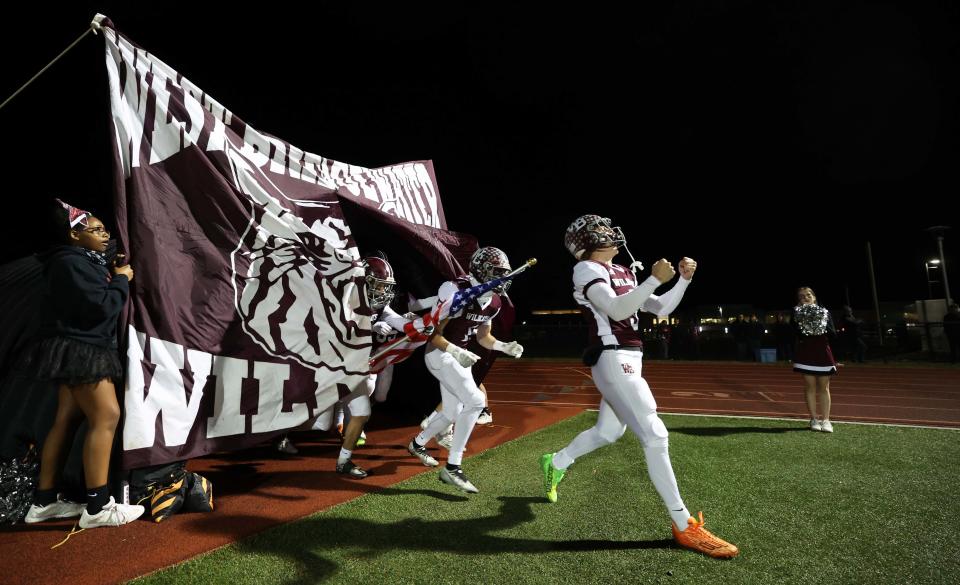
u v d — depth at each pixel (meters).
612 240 3.37
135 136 3.50
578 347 23.86
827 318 6.00
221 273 3.81
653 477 2.95
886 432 5.83
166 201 3.59
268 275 4.06
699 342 21.58
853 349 15.88
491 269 4.51
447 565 2.64
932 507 3.40
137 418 3.27
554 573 2.55
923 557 2.69
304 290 4.22
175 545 2.90
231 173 4.04
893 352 19.19
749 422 6.48
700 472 4.21
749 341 18.66
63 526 3.18
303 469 4.55
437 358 4.20
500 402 8.55
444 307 4.18
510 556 2.73
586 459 4.61
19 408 3.39
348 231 4.75
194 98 4.04
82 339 3.03
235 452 5.20
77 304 2.97
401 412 7.14
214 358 3.69
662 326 19.23
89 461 3.10
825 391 5.91
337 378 4.21
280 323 4.05
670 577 2.51
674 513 2.88
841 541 2.89
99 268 3.17
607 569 2.59
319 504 3.59
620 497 3.65
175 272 3.56
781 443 5.26
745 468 4.34
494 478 4.14
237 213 3.97
